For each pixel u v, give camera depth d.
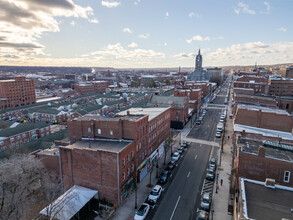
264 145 33.81
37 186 39.28
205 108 117.88
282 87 116.56
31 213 32.38
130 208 33.28
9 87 132.50
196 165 48.41
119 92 182.00
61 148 36.22
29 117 103.69
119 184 33.19
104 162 33.28
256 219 18.14
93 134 40.12
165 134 58.50
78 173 35.75
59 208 28.39
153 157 48.91
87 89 183.50
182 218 30.98
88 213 32.12
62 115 99.19
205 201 33.56
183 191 38.03
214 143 62.88
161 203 34.56
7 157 45.62
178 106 77.94
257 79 131.12
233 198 32.94
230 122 86.88
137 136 39.47
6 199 31.91
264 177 29.22
